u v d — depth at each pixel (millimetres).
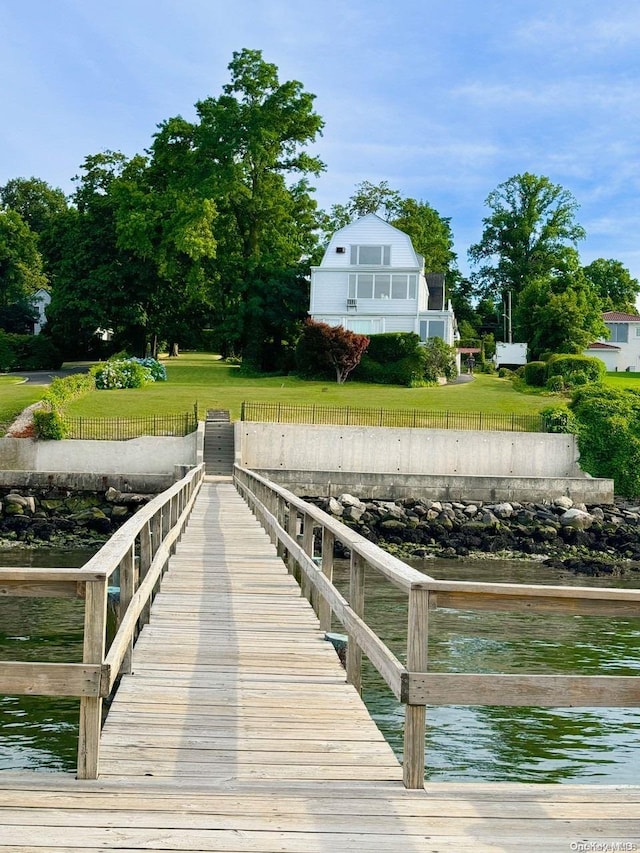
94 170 68750
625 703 4809
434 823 4500
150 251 61188
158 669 7863
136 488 33062
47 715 10180
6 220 85812
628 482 36469
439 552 28422
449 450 36469
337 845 4191
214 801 4746
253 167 64500
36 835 4191
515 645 14266
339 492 33312
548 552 29047
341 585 19984
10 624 14617
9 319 81250
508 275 92625
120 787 4934
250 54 62969
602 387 39531
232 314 60969
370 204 84688
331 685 7461
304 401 44125
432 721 10508
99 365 49281
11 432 35781
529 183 91562
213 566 14133
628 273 101188
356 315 57656
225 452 36875
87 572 4926
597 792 4984
